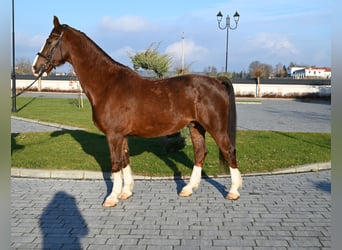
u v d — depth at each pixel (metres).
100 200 5.52
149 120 5.21
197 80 5.24
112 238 4.14
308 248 3.88
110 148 5.31
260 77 38.78
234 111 5.37
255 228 4.43
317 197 5.64
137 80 5.35
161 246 3.93
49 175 6.87
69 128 13.14
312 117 19.14
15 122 14.95
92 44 5.45
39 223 4.60
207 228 4.42
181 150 8.71
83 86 5.42
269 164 7.54
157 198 5.60
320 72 65.38
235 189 5.50
